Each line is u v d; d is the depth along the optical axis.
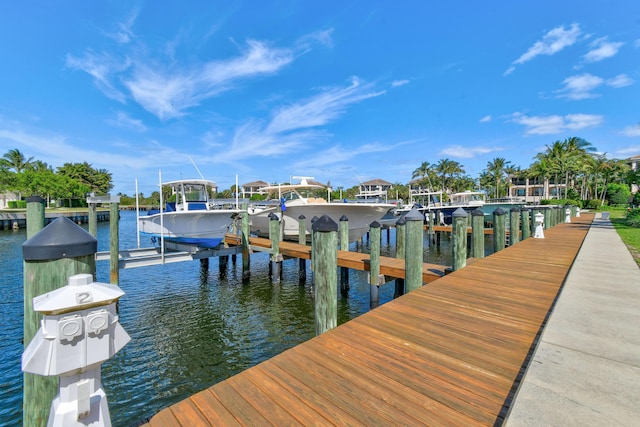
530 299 4.27
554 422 1.94
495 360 2.67
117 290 1.27
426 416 1.99
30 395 1.86
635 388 2.31
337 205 14.11
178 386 5.75
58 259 1.70
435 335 3.17
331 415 2.03
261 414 2.05
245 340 7.52
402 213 24.80
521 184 66.50
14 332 7.69
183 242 12.51
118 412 5.06
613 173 51.25
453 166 67.69
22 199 46.16
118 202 9.48
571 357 2.78
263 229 17.53
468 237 18.61
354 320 3.58
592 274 5.80
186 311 9.47
